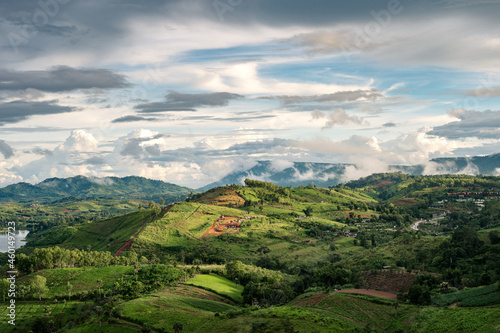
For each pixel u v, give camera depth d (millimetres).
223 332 97750
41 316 127812
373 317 104625
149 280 160625
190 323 109438
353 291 132000
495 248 158625
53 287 155250
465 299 105750
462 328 85250
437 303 107500
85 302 142125
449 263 158625
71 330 114250
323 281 157750
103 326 113875
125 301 135875
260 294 141625
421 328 92062
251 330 94812
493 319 84812
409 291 114688
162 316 116438
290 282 162125
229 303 143000
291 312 106312
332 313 107750
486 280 124250
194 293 149625
